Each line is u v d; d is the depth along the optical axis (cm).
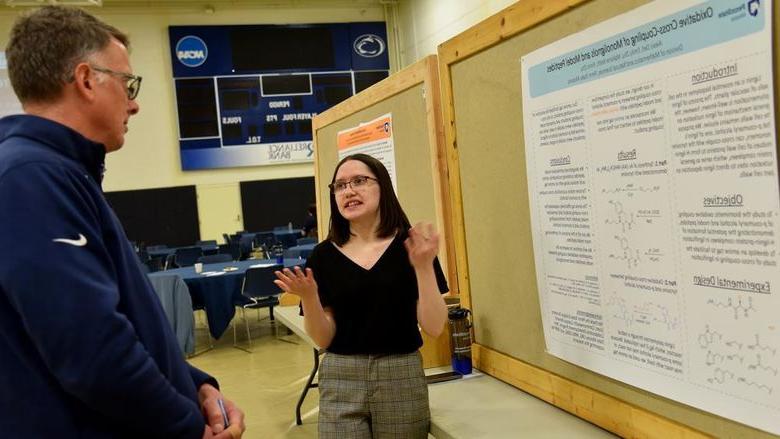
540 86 144
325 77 1023
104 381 82
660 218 115
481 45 168
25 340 88
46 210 85
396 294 153
